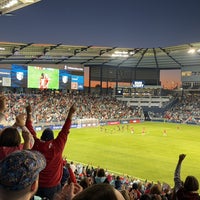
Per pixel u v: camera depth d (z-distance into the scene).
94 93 91.25
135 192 14.75
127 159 36.88
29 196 2.29
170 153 40.94
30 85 66.44
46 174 5.59
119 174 30.02
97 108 80.69
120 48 70.38
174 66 92.56
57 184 5.76
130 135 57.44
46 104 70.38
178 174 8.06
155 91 91.69
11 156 2.31
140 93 92.31
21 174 2.22
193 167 33.38
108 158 37.22
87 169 24.47
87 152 40.56
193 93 92.75
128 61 87.62
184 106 88.56
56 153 5.71
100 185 2.10
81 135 55.75
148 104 90.56
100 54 73.38
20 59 67.06
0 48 53.59
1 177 2.21
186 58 80.75
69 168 5.55
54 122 63.62
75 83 77.88
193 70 90.50
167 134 59.97
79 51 67.00
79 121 67.62
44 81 69.38
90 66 90.75
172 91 96.25
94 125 71.50
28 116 6.78
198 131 65.69
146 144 47.69
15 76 63.78
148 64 91.25
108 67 92.62
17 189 2.21
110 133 59.53
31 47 59.19
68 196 2.88
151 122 85.12
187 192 6.18
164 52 75.81
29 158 2.30
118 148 43.78
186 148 44.94
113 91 94.06
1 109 5.92
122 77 95.12
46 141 5.86
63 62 76.06
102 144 46.72
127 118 81.94
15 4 32.25
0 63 62.28
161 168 32.75
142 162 35.41
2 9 34.34
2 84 61.75
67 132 6.01
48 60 72.25
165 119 85.50
